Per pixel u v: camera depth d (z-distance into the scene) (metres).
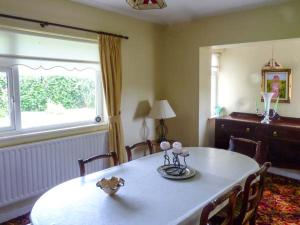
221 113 4.73
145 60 3.96
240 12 3.42
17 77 2.69
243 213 1.66
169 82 4.27
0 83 2.58
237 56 4.51
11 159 2.49
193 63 3.94
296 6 2.99
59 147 2.87
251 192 1.74
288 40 3.21
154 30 4.07
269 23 3.20
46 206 1.54
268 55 4.16
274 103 4.14
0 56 2.48
